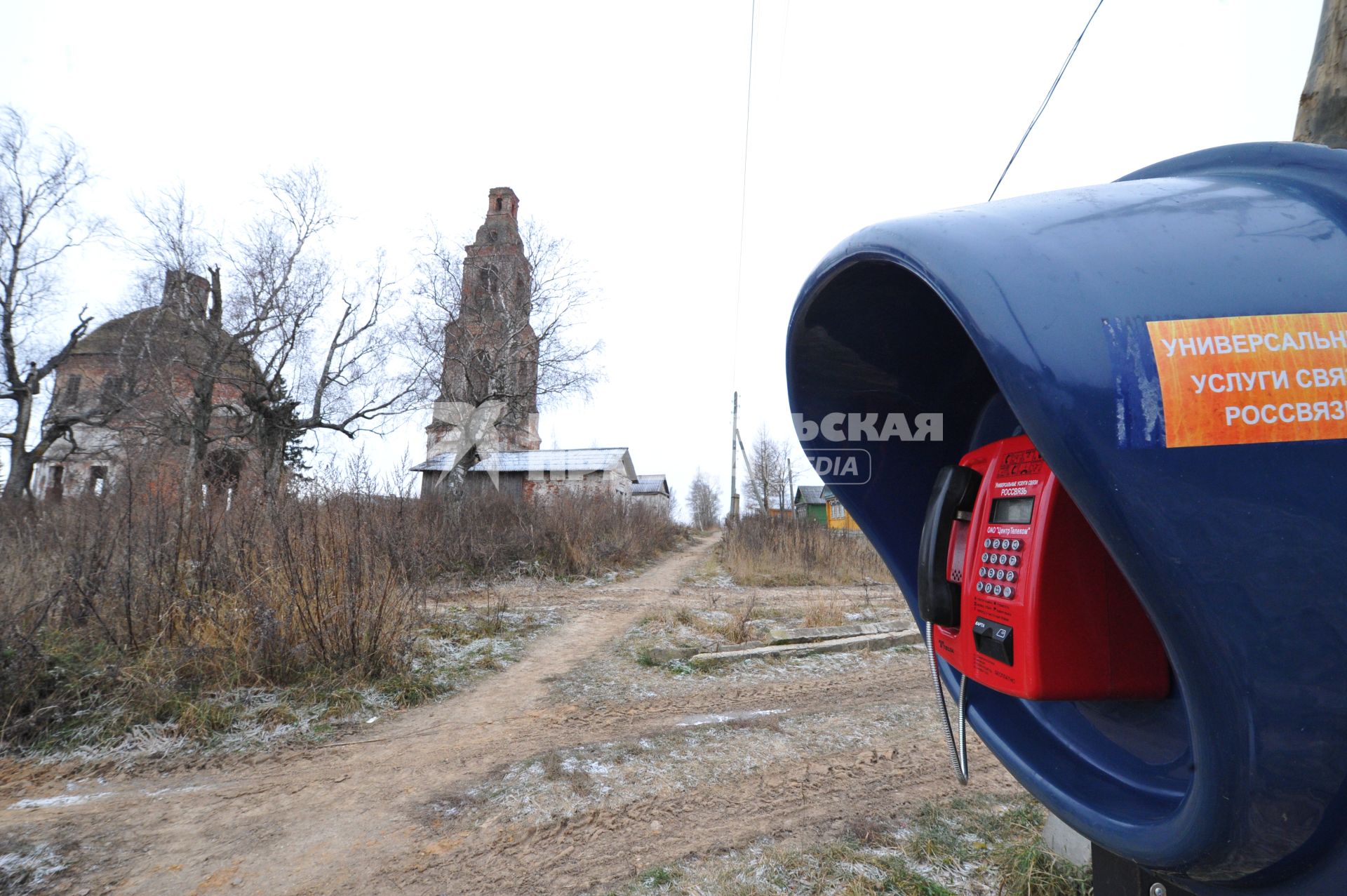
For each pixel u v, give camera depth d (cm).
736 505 2869
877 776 411
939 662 164
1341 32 196
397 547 759
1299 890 84
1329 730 76
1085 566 120
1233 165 115
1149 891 120
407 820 366
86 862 329
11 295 2092
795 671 668
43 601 543
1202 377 83
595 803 380
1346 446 82
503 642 781
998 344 89
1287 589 78
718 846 329
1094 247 95
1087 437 82
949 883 290
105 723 474
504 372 2448
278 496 723
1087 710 140
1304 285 89
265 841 346
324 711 522
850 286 152
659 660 696
